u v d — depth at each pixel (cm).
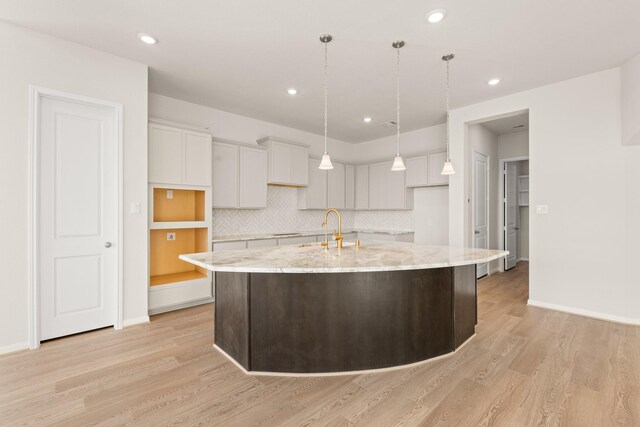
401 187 587
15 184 258
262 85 382
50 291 281
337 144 668
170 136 367
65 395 201
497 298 422
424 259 231
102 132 308
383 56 309
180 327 319
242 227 508
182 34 272
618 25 255
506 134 611
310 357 229
